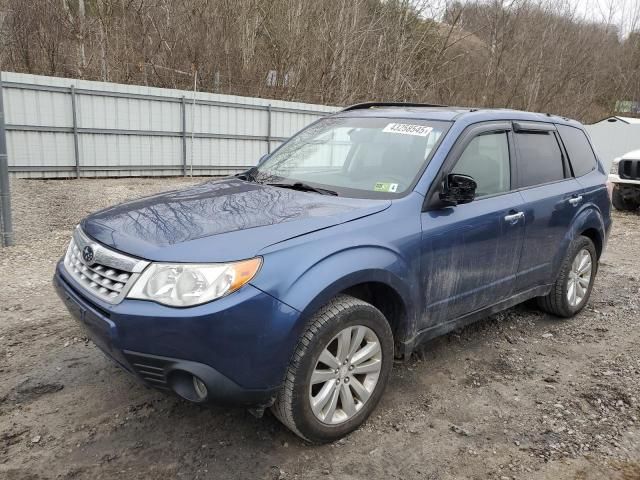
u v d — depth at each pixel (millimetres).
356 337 3016
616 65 29859
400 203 3336
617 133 17188
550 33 26469
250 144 16719
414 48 22453
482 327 4805
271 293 2629
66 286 3082
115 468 2771
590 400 3611
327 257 2840
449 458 2963
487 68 25188
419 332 3471
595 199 5027
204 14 19203
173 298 2553
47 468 2754
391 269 3098
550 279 4652
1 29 16234
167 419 3201
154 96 14641
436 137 3740
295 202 3326
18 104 12633
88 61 17578
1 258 6445
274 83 20062
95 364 3840
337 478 2766
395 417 3324
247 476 2746
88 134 13836
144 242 2768
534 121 4609
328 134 4301
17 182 12188
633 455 3037
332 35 21109
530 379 3887
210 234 2795
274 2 20359
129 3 17812
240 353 2578
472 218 3654
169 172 15445
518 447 3080
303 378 2771
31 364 3824
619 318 5160
